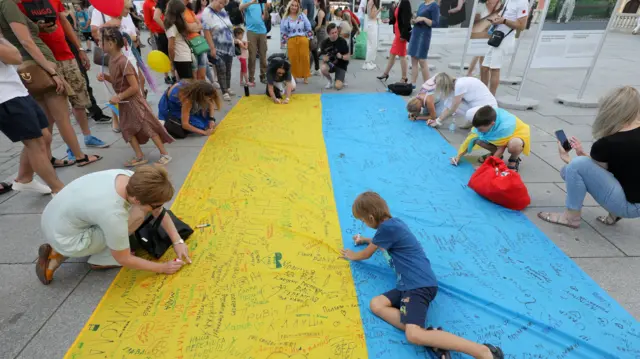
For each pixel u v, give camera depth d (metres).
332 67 6.95
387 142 4.62
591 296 2.32
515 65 9.02
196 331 2.08
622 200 2.66
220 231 2.92
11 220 3.07
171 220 2.64
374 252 2.67
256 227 2.97
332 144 4.57
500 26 5.57
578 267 2.56
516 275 2.50
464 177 3.79
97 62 4.44
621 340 2.02
